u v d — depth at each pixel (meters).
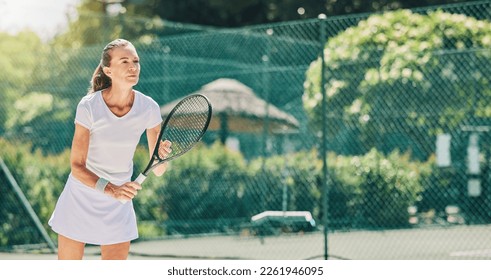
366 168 12.69
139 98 5.19
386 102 12.55
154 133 5.43
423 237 12.11
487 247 10.95
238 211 13.77
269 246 11.91
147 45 17.67
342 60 12.79
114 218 5.11
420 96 12.43
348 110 12.70
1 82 15.88
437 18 12.61
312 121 13.13
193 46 16.89
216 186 13.98
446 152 12.43
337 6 21.72
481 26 12.45
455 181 12.98
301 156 13.38
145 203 13.42
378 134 12.62
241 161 14.07
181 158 13.91
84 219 5.06
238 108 15.02
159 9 24.36
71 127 14.41
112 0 24.03
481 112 12.25
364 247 11.29
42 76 15.80
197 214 13.90
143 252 11.45
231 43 16.98
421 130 12.59
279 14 23.12
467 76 12.35
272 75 15.09
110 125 5.05
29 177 12.80
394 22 12.72
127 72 5.04
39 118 14.98
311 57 14.55
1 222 12.20
